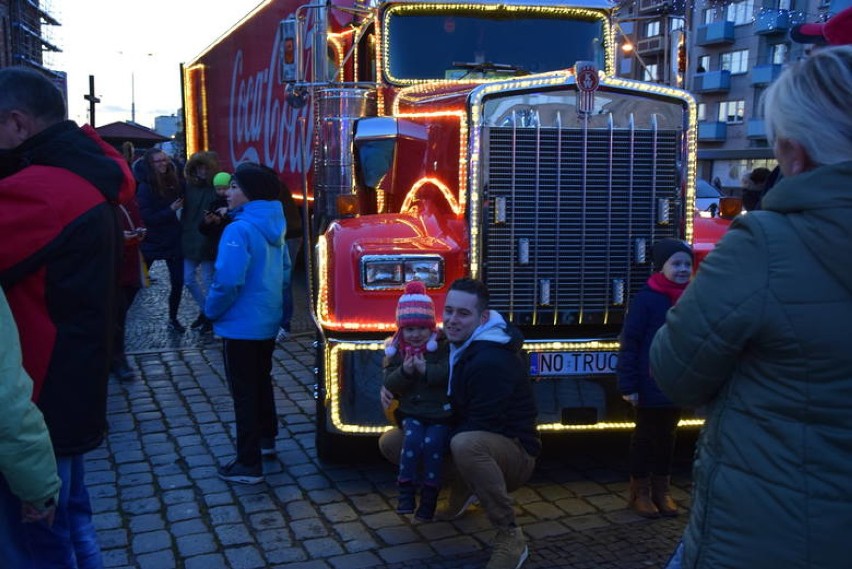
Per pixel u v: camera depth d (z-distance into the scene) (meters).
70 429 2.35
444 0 5.57
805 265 1.46
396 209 5.14
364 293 3.94
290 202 6.82
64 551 2.46
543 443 4.79
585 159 4.11
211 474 4.29
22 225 2.20
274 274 4.08
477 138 4.00
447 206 4.48
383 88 5.56
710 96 42.00
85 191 2.34
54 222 2.24
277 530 3.64
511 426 3.36
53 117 2.41
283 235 4.14
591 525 3.68
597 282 4.23
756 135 39.03
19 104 2.33
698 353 1.58
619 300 4.24
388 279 3.94
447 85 4.89
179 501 3.95
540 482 4.21
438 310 3.97
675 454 4.57
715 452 1.61
